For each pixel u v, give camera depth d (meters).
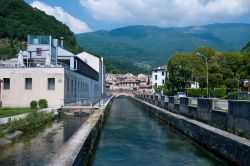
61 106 45.19
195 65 88.69
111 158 18.92
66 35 148.50
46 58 52.09
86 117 40.72
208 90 72.81
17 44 128.62
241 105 17.12
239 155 14.67
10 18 137.38
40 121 30.44
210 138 19.77
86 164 16.66
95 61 100.25
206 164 16.98
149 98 70.81
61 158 11.77
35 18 144.00
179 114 35.69
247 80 69.38
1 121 25.14
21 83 46.91
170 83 91.31
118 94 183.50
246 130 16.36
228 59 77.75
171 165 17.02
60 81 46.78
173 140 25.25
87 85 75.75
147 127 34.50
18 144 20.94
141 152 20.61
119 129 32.88
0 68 47.12
